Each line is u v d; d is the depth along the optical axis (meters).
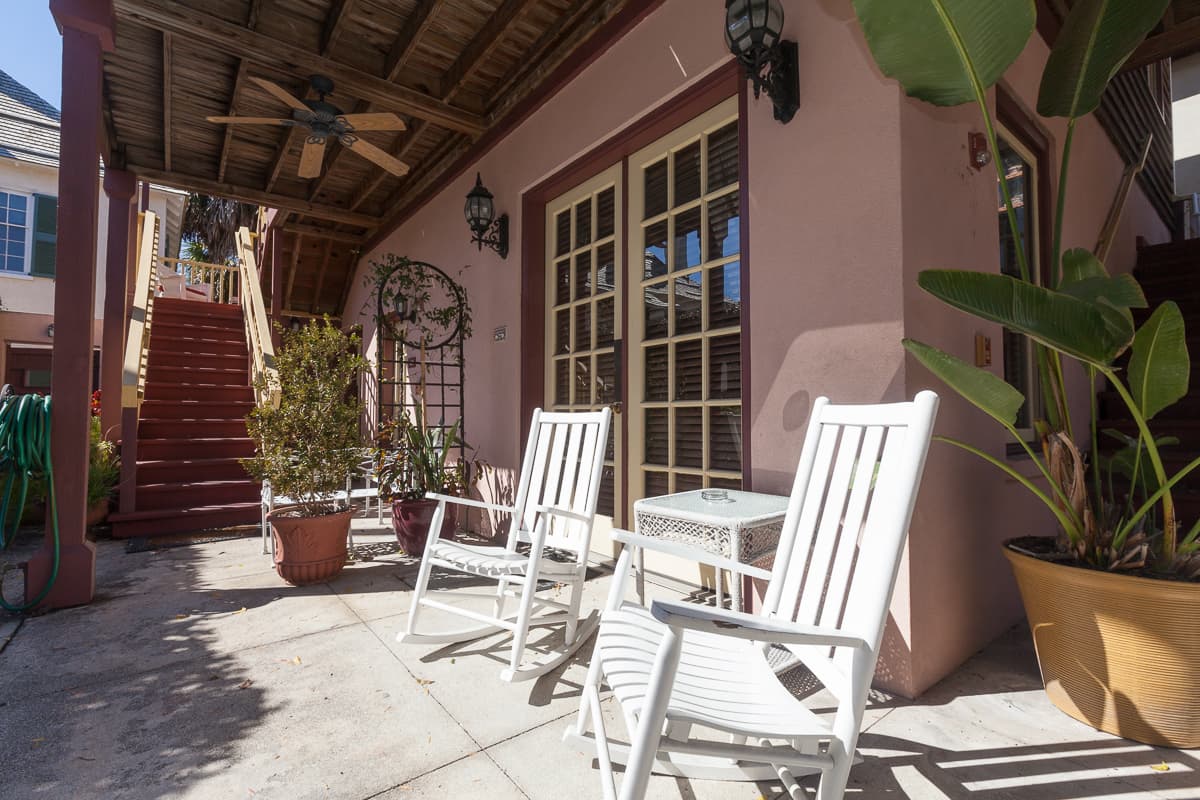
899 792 1.45
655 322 3.26
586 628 2.47
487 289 4.47
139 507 4.51
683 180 3.10
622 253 3.44
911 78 1.89
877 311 2.03
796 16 2.31
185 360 6.28
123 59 3.92
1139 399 1.72
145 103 4.45
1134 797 1.42
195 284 11.52
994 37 1.75
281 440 3.17
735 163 2.85
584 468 2.49
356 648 2.33
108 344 5.23
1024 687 1.99
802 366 2.26
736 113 2.81
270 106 4.45
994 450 2.41
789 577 1.48
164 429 5.23
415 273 5.32
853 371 2.09
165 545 4.11
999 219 2.62
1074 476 1.88
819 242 2.21
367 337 7.18
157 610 2.76
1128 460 2.11
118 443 5.04
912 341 1.69
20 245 8.80
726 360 2.86
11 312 7.43
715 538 1.97
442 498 2.51
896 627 1.96
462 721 1.79
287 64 3.68
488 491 4.37
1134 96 4.70
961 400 2.22
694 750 1.01
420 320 5.47
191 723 1.77
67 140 2.86
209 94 4.32
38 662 2.20
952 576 2.13
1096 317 1.49
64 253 2.86
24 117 9.31
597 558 3.57
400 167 4.16
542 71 3.78
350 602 2.88
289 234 7.24
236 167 5.53
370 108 4.57
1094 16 1.83
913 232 2.02
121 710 1.84
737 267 2.81
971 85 1.86
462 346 4.70
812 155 2.25
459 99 4.27
